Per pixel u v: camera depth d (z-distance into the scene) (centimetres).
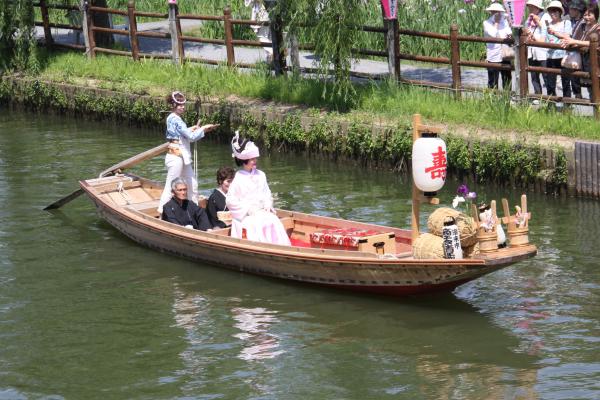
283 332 1394
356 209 1983
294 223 1747
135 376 1260
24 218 1969
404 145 2266
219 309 1485
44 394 1216
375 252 1556
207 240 1648
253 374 1259
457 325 1398
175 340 1370
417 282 1453
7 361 1312
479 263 1357
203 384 1233
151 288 1580
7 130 2909
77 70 3198
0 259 1719
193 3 3975
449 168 2219
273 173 2338
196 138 1834
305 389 1214
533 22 2391
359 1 2466
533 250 1401
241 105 2667
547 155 2061
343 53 2439
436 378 1234
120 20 4250
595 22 2198
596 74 2161
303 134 2484
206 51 3400
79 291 1566
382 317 1439
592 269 1590
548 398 1169
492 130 2217
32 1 3259
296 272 1570
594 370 1239
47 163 2444
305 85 2656
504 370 1250
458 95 2428
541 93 2356
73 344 1362
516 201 2027
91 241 1828
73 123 3019
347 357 1305
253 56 3253
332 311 1468
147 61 3116
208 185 2205
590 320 1394
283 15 2656
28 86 3194
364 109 2492
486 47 2667
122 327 1418
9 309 1489
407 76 2769
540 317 1412
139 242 1814
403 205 2006
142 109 2864
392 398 1185
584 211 1923
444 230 1415
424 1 3017
